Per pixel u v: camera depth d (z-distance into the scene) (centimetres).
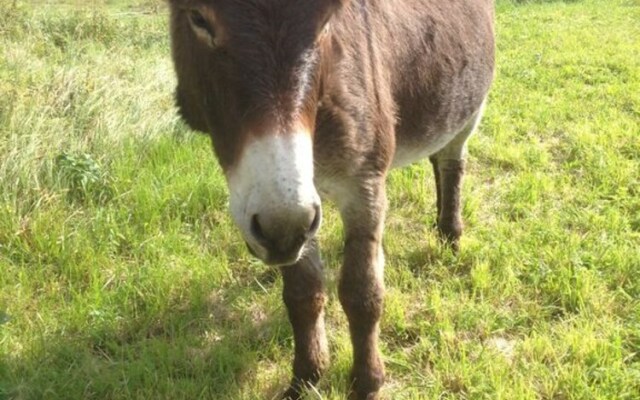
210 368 141
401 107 135
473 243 183
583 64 401
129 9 571
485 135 274
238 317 161
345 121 107
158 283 167
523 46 464
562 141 270
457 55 152
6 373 138
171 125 251
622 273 169
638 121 286
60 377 137
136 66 311
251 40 86
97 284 166
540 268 169
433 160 187
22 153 207
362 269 121
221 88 91
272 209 83
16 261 179
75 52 338
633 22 560
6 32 364
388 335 153
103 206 204
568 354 139
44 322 154
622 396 125
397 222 202
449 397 131
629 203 207
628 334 145
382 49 124
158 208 201
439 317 154
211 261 179
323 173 110
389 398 133
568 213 202
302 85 87
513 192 216
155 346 145
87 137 229
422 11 142
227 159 97
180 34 105
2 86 251
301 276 126
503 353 143
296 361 133
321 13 89
